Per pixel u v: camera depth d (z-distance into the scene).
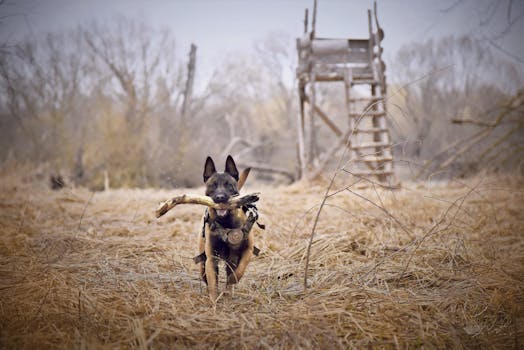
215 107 29.84
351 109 12.67
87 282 4.10
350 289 3.71
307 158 13.95
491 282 3.85
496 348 2.69
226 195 3.61
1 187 12.09
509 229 6.16
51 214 8.06
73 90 19.00
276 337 2.81
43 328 2.81
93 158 19.02
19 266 4.51
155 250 5.46
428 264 4.46
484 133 13.39
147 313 3.23
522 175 12.65
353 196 8.92
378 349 2.67
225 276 4.46
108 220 7.62
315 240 5.30
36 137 18.58
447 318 3.10
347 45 12.98
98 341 2.62
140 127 19.42
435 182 12.62
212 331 2.90
